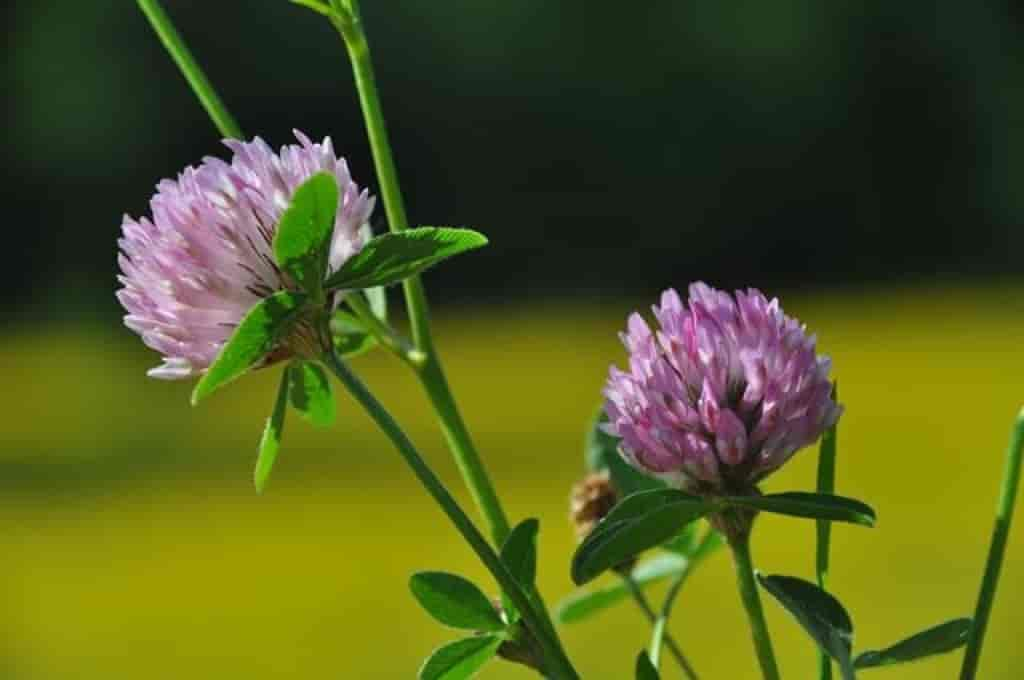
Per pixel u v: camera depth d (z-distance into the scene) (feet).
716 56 78.84
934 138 78.43
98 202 76.18
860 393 52.95
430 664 6.02
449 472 47.52
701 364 5.77
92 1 75.82
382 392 57.11
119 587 41.06
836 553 34.83
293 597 39.22
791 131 79.05
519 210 78.54
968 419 47.88
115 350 70.54
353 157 77.20
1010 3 78.28
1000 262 78.84
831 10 78.28
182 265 5.82
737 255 79.30
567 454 48.65
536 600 6.08
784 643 28.63
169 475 49.96
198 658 37.60
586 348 66.85
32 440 55.31
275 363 5.84
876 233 79.10
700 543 7.16
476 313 76.33
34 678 37.76
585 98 78.54
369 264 5.76
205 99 7.89
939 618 31.58
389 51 77.56
